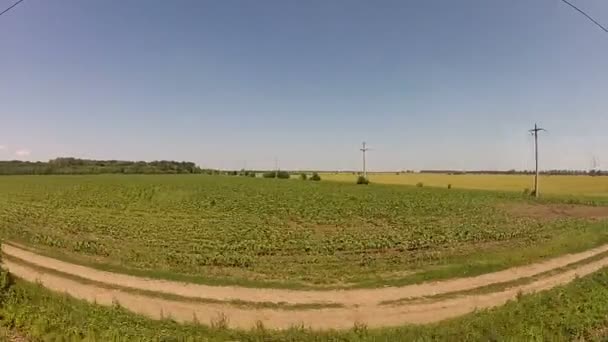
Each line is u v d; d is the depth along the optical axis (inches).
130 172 7509.8
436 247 1016.2
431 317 521.3
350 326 491.8
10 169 6584.6
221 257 851.4
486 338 420.5
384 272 740.7
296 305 562.9
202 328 465.7
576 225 1414.9
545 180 5201.8
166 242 1053.2
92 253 906.7
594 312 489.1
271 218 1599.4
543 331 434.0
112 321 465.1
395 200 2394.2
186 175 6574.8
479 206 2117.4
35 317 451.2
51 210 1793.8
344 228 1364.4
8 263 792.9
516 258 811.4
